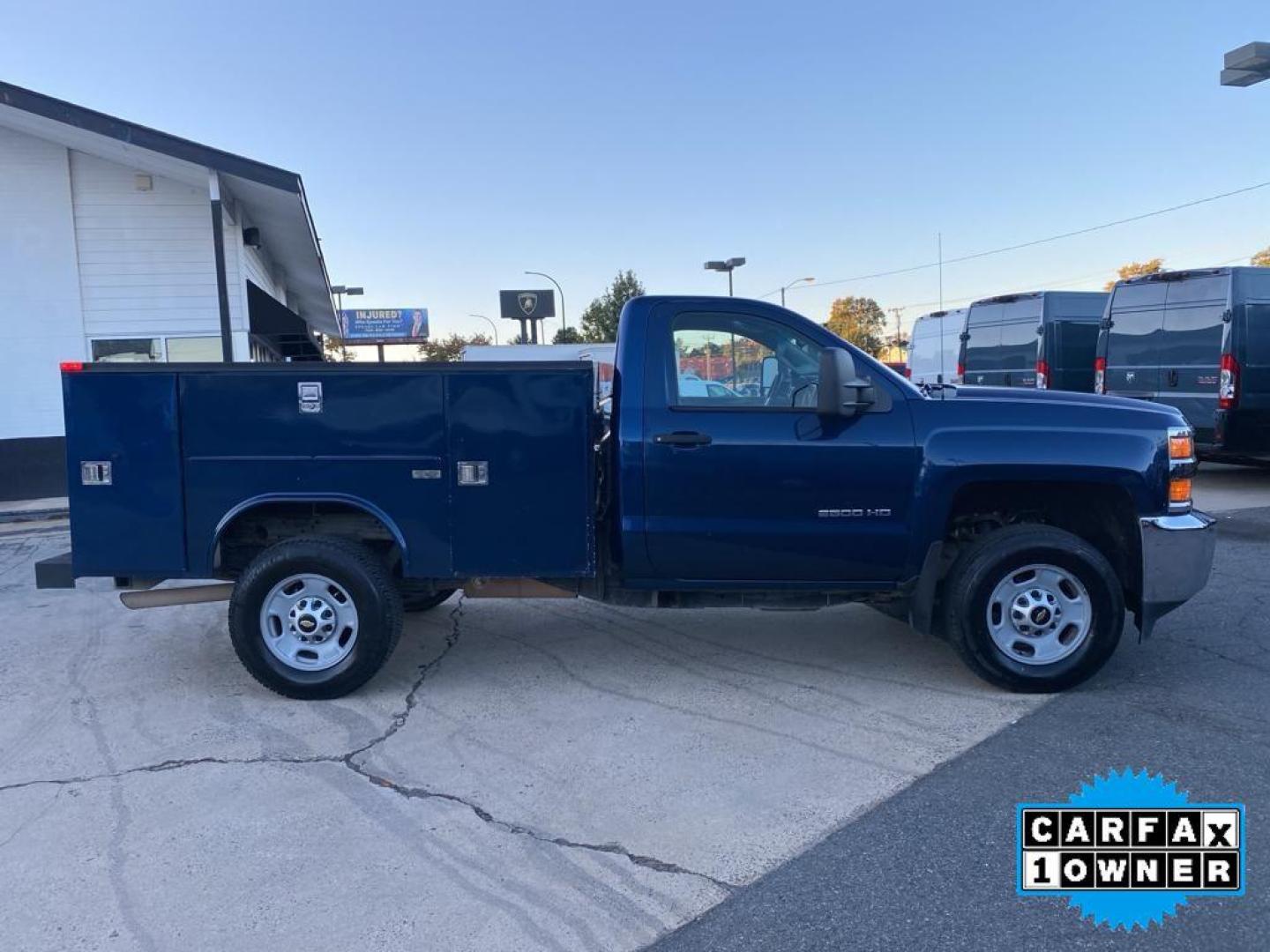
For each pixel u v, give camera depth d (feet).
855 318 262.06
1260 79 40.42
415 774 13.97
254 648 16.81
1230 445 37.78
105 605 24.93
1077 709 16.01
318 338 106.32
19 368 47.37
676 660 19.16
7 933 10.16
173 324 48.62
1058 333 48.93
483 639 20.80
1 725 16.14
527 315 153.28
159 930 10.19
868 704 16.48
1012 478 16.42
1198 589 16.60
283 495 16.75
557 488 16.79
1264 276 37.70
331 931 10.14
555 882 11.05
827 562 16.90
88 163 47.39
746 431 16.58
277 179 42.96
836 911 10.40
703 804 12.93
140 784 13.74
